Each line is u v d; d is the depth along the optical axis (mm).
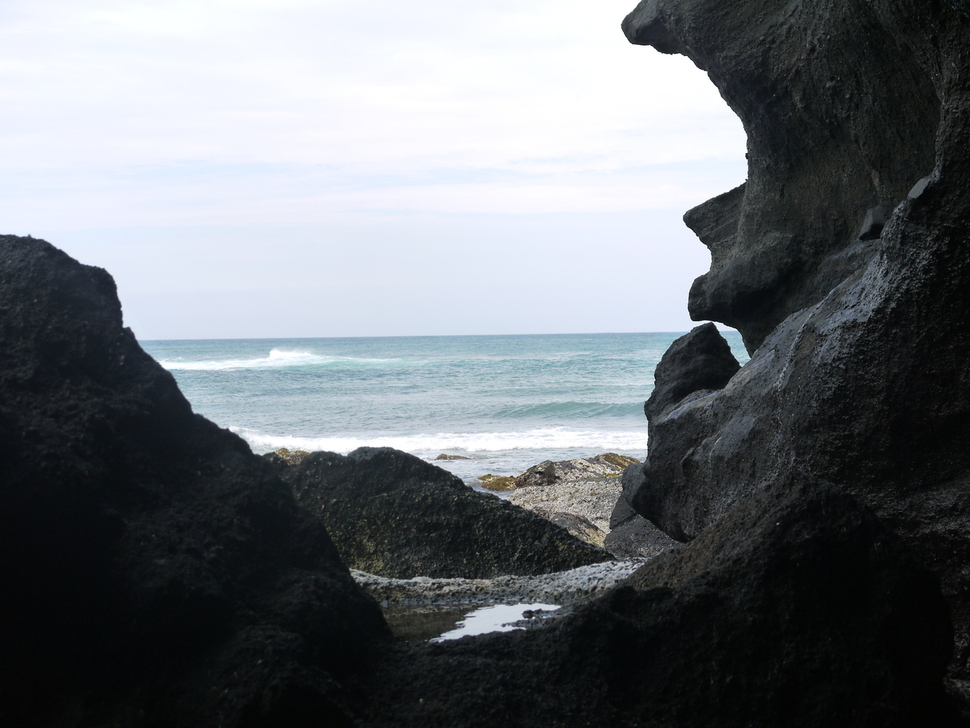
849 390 4855
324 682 2723
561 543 5855
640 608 3191
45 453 2766
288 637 2758
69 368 3207
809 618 3064
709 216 8578
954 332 4598
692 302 7930
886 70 6414
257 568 3135
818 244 7004
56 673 2680
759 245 7262
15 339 3176
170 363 83688
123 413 3168
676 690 3006
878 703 2910
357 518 6176
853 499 3271
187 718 2613
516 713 2834
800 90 6840
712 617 3102
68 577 2734
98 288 3492
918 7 4742
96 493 2822
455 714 2803
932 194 4602
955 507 4559
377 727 2758
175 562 2838
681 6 7438
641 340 153625
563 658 3018
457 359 84500
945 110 4633
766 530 3227
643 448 26547
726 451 5816
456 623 4309
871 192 6730
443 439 30031
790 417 5152
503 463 23891
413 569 5883
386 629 3324
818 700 2934
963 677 4355
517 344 135750
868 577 3150
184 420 3400
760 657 3023
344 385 55281
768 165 7309
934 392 4648
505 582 5316
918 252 4668
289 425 35938
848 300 5059
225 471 3332
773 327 7258
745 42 7066
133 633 2719
